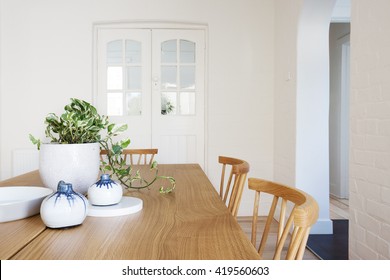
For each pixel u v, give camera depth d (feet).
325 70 10.59
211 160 12.93
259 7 12.96
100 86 13.03
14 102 12.53
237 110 12.98
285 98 11.68
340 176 16.30
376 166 6.21
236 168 5.02
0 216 3.29
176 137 13.25
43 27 12.54
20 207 3.41
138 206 3.84
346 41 15.75
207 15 12.83
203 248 2.63
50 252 2.55
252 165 13.05
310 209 2.62
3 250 2.59
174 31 13.12
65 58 12.59
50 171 3.93
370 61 6.39
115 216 3.59
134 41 13.11
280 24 12.23
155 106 13.17
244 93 12.98
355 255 6.96
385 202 5.96
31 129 12.57
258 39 12.96
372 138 6.34
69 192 3.16
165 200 4.41
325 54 10.56
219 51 12.89
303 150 10.65
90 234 2.98
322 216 10.75
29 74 12.54
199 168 7.58
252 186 4.20
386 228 5.92
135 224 3.29
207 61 13.02
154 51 13.10
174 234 2.98
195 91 13.25
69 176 3.94
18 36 12.50
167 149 13.24
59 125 4.05
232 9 12.89
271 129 13.07
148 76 13.14
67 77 12.59
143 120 13.15
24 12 12.50
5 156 12.53
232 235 2.95
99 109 13.03
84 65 12.63
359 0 6.75
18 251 2.58
